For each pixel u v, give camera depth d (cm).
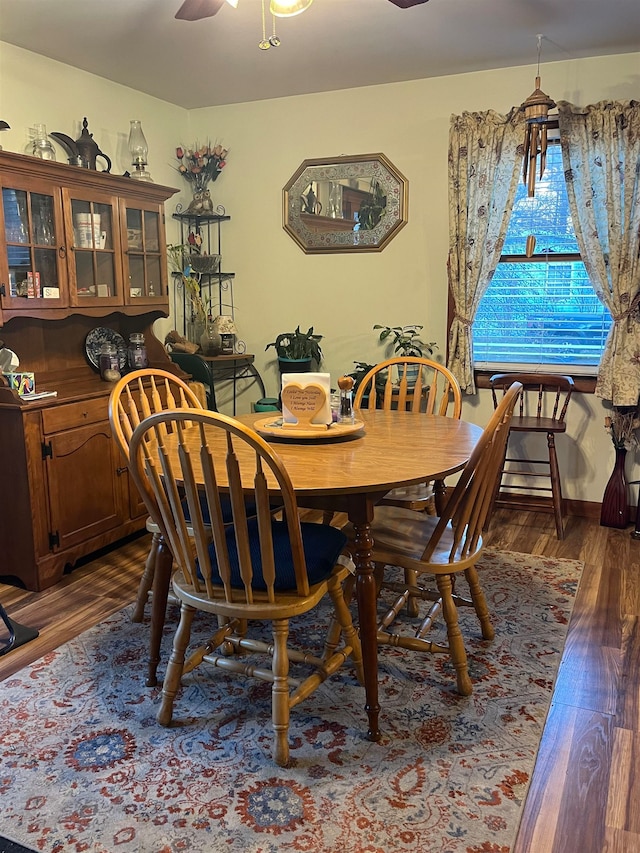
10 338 327
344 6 280
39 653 242
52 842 158
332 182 418
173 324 446
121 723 203
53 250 309
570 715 204
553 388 382
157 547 253
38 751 190
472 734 196
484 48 334
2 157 276
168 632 257
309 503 194
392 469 195
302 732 198
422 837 158
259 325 456
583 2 279
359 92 402
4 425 283
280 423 249
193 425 265
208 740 195
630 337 350
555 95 361
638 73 343
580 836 159
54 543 297
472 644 246
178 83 387
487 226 378
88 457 313
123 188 344
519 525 373
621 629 255
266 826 162
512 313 398
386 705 210
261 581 184
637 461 374
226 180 448
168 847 156
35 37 310
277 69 363
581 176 355
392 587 235
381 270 416
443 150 389
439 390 407
